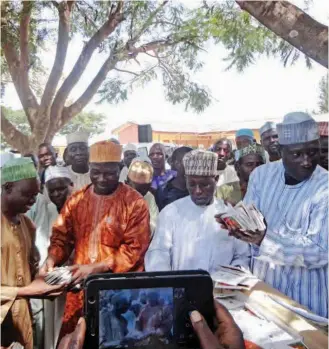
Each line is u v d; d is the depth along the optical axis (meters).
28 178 2.12
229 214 2.08
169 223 2.33
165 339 0.98
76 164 3.95
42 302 2.92
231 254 2.32
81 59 6.25
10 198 2.12
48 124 6.33
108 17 6.47
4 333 2.16
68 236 2.67
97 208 2.58
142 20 6.56
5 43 6.15
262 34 5.11
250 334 1.48
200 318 0.96
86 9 6.80
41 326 2.91
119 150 2.58
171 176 4.43
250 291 1.82
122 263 2.51
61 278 2.21
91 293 0.97
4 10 5.64
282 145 2.11
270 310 1.67
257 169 2.45
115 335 0.97
